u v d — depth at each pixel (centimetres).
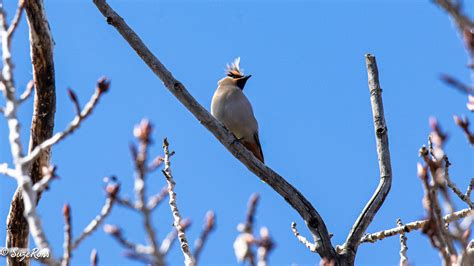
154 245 654
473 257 744
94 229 745
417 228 1188
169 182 1079
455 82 684
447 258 709
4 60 823
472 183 930
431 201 721
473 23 632
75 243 741
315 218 1241
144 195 655
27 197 731
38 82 1248
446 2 636
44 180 783
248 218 673
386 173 1323
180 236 979
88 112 784
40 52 1236
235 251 664
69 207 746
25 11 1214
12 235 1239
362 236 1252
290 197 1264
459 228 719
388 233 1216
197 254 696
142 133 663
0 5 858
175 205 1052
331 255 1202
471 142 739
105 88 789
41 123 1250
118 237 679
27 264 1230
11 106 800
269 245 661
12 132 783
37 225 713
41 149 774
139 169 658
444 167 929
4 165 777
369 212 1268
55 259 703
